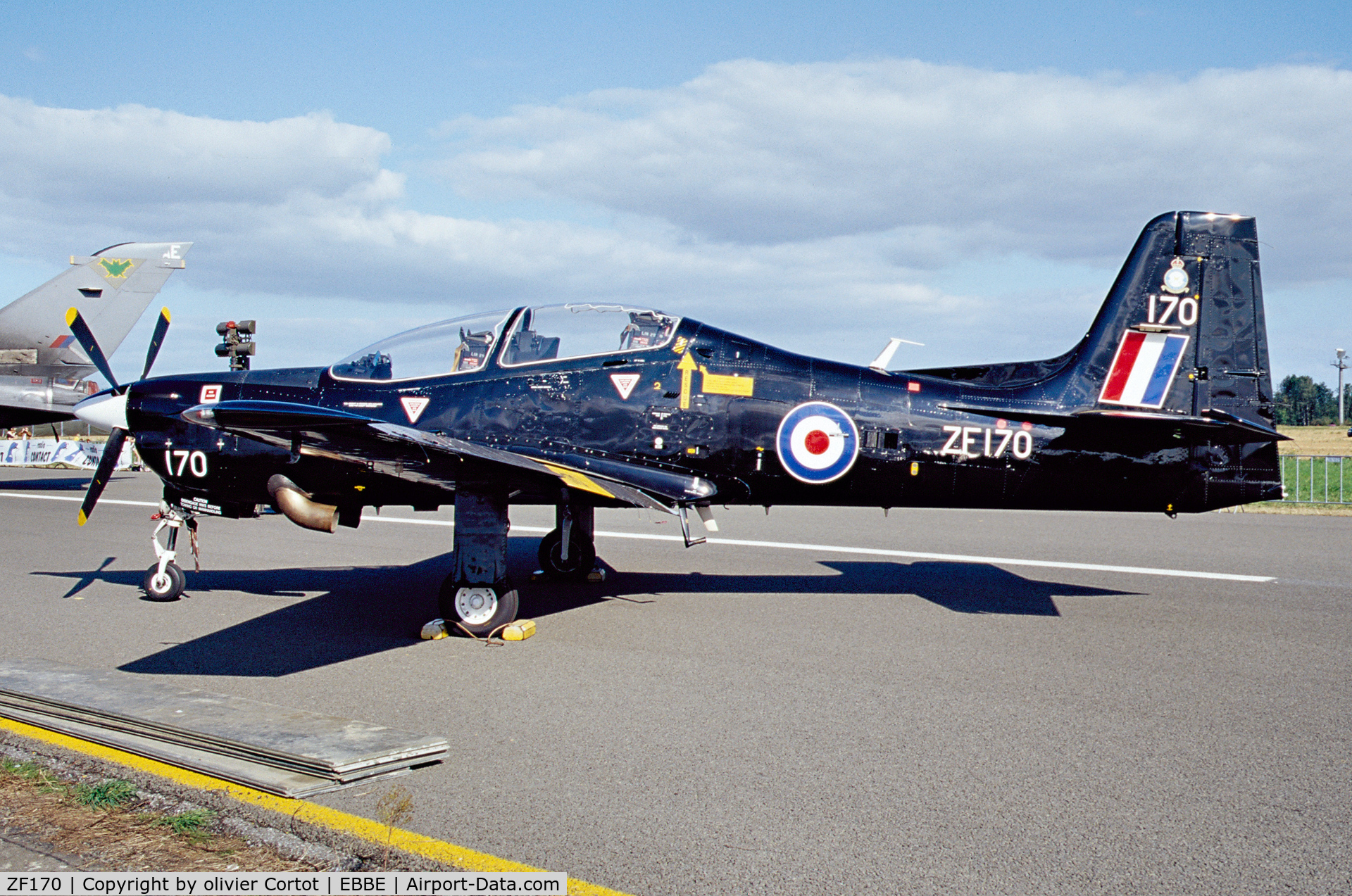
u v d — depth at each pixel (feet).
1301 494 75.00
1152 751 14.98
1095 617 25.48
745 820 12.19
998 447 26.16
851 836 11.73
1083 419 24.03
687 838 11.64
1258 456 25.99
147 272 68.03
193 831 11.51
